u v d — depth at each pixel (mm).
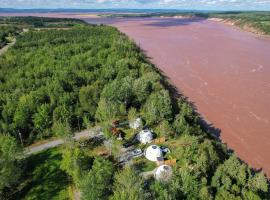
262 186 49062
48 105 74312
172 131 68062
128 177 47125
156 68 127250
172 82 113562
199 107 91125
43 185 54781
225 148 65625
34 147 67062
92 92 81062
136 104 84500
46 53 132750
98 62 118250
